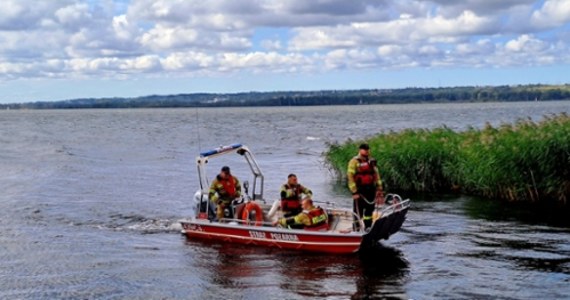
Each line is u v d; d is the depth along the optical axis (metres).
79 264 13.63
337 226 15.12
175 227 17.55
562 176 18.88
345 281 11.88
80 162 37.09
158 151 46.06
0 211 20.39
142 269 13.12
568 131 18.84
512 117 94.00
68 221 18.66
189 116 173.00
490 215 17.81
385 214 13.49
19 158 39.72
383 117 116.38
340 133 66.06
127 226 17.80
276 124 97.06
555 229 15.84
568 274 11.91
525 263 12.75
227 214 15.83
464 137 23.64
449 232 15.83
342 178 26.83
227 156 39.94
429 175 22.48
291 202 14.77
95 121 129.00
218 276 12.50
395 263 13.07
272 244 14.69
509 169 19.66
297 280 12.05
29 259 14.12
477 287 11.27
